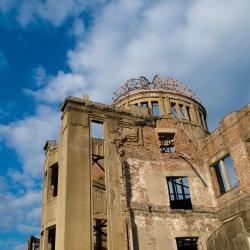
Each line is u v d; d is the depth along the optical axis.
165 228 19.88
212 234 12.41
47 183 21.19
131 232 18.55
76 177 18.78
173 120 24.89
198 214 21.19
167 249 19.17
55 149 22.02
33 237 25.61
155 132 23.75
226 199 21.14
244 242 10.34
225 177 21.75
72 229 17.08
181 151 23.61
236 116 21.52
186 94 28.17
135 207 19.80
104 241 20.39
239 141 20.88
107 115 22.34
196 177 22.83
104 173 21.70
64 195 18.03
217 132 23.11
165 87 28.53
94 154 20.53
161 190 21.31
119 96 29.53
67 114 20.94
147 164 21.97
